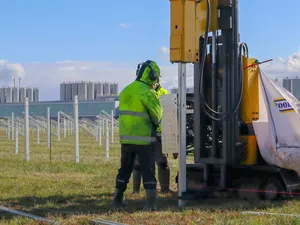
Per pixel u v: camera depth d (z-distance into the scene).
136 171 9.52
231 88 7.98
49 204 8.20
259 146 8.10
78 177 11.98
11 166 14.40
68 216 7.13
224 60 8.02
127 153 7.84
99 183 10.88
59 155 18.89
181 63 7.81
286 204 7.80
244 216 6.81
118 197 8.05
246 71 8.18
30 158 17.17
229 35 8.00
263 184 8.34
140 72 7.83
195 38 7.84
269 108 8.01
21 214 7.26
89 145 25.75
